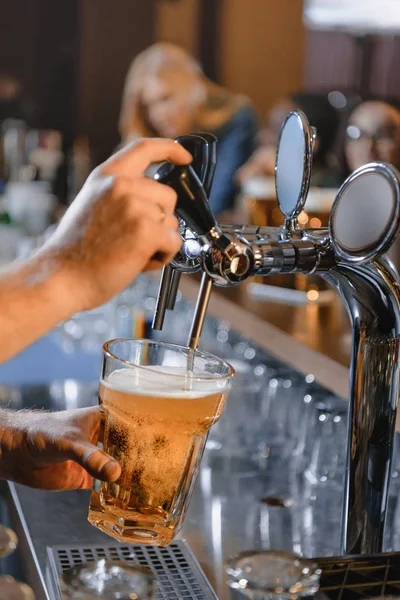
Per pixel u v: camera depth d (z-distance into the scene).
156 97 5.06
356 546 0.89
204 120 5.03
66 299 0.63
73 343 2.63
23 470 0.94
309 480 1.35
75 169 4.74
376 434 0.87
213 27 5.49
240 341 2.12
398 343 0.86
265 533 1.13
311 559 0.80
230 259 0.72
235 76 5.55
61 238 0.65
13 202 3.46
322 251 0.81
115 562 0.74
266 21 5.50
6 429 0.94
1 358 0.63
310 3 5.46
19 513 1.13
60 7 5.30
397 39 5.41
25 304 0.62
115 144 5.45
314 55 5.55
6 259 3.15
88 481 0.96
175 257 0.76
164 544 0.79
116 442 0.77
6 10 5.26
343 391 1.40
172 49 5.16
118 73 5.42
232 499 1.25
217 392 0.75
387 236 0.72
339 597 0.77
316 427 1.37
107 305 2.68
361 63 5.46
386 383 0.87
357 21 5.43
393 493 1.19
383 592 0.78
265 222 2.24
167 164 0.70
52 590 0.89
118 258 0.63
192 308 2.38
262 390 1.54
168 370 0.79
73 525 1.10
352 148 3.21
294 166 0.81
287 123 0.82
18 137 4.41
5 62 5.30
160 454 0.75
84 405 1.72
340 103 3.78
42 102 5.37
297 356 1.61
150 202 0.64
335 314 1.92
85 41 5.36
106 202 0.64
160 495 0.77
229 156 4.84
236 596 0.91
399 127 3.14
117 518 0.78
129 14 5.38
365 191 0.75
